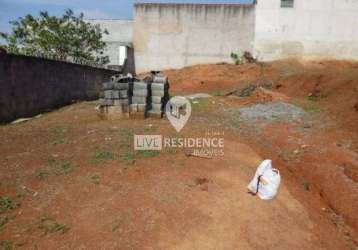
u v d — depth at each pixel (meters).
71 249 3.05
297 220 4.13
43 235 3.23
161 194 4.07
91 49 19.45
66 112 10.04
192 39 22.95
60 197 3.94
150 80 9.31
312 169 6.10
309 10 21.91
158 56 23.38
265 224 3.81
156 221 3.52
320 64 21.78
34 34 16.88
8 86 9.52
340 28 21.91
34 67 10.72
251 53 22.83
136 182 4.36
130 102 8.53
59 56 14.40
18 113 10.05
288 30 22.30
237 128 8.22
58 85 12.27
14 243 3.11
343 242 4.08
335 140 7.63
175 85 18.83
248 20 22.47
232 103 12.08
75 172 4.65
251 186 4.41
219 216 3.77
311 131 8.30
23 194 4.02
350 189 5.34
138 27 23.23
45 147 5.87
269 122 9.12
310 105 11.08
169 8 22.75
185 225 3.52
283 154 6.86
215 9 22.48
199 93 15.98
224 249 3.28
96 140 6.21
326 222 4.45
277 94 12.76
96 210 3.66
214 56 23.00
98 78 15.88
